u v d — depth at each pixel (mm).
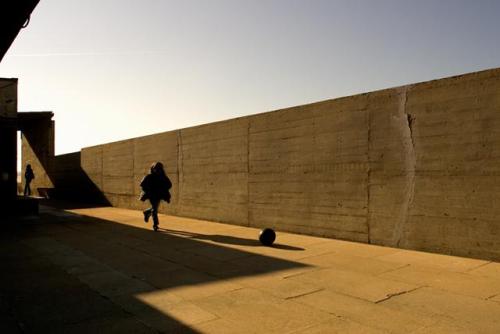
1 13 5520
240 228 10703
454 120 6711
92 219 13461
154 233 10125
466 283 5188
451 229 6770
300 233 9391
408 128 7320
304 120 9242
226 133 11625
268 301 4648
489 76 6305
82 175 22109
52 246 8453
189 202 13375
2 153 13617
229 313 4289
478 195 6438
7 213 13641
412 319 4008
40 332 3863
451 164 6754
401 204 7445
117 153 18406
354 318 4070
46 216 14414
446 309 4266
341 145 8453
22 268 6488
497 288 4969
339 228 8523
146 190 10703
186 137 13453
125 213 15547
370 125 7930
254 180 10680
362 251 7285
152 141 15539
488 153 6324
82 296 4973
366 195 8008
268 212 10266
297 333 3738
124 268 6414
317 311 4293
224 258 6988
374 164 7863
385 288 5047
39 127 27312
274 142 10047
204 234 9812
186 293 5020
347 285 5207
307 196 9211
